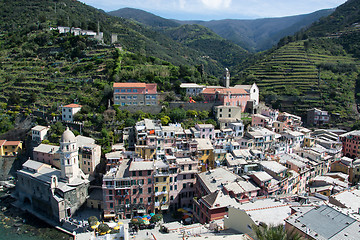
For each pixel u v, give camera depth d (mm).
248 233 63719
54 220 111188
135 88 169000
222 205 86750
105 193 108438
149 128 133250
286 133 152875
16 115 174250
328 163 140000
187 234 73188
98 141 142250
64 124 157750
